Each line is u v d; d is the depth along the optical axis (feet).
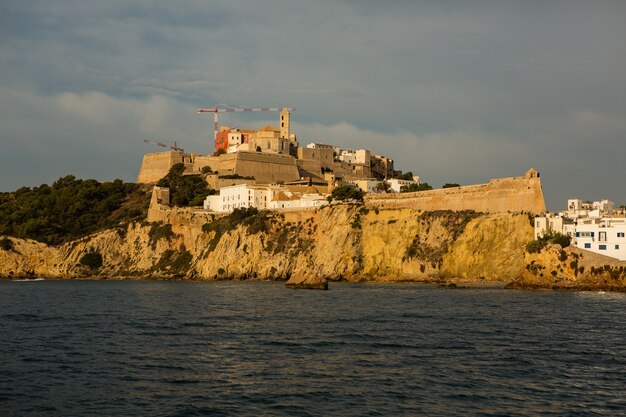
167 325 346.13
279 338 298.35
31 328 339.36
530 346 276.00
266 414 182.39
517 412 184.24
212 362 245.65
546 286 566.36
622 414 183.11
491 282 627.05
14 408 188.85
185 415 181.78
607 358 251.60
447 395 200.03
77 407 189.47
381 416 180.65
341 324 344.28
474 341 288.30
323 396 198.90
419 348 271.69
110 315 397.19
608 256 561.43
